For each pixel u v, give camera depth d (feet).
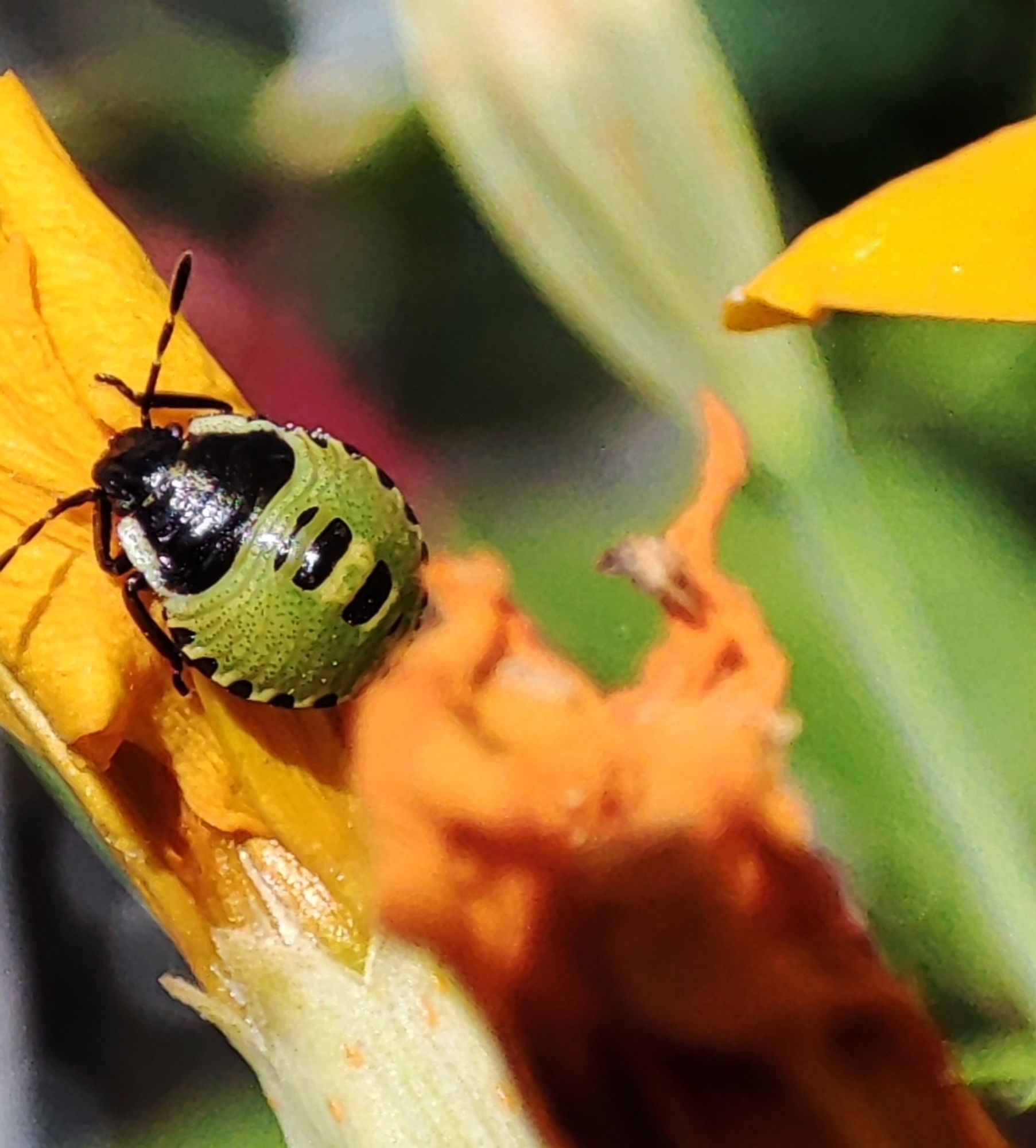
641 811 0.25
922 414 0.29
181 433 0.25
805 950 0.25
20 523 0.25
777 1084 0.25
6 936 0.29
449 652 0.25
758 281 0.23
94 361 0.25
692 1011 0.25
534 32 0.27
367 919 0.25
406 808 0.25
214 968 0.25
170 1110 0.29
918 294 0.23
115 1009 0.29
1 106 0.25
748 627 0.26
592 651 0.29
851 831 0.27
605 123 0.27
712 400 0.26
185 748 0.25
